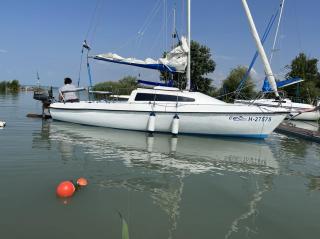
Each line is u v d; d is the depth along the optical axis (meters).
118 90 13.66
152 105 11.84
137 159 8.09
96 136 10.98
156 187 6.02
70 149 8.78
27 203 4.94
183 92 11.91
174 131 11.58
